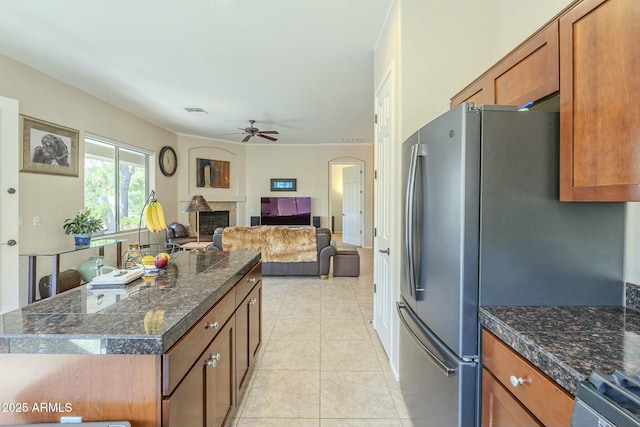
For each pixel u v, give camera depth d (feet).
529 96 4.26
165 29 9.13
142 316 3.50
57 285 10.82
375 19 8.47
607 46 3.04
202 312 4.04
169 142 22.02
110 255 16.06
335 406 6.23
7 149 8.89
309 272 16.37
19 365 3.08
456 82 6.81
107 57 10.92
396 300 7.27
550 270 3.91
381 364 7.82
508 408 3.26
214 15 8.42
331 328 10.06
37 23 8.84
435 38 6.82
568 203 3.89
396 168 7.15
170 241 19.70
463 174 3.84
